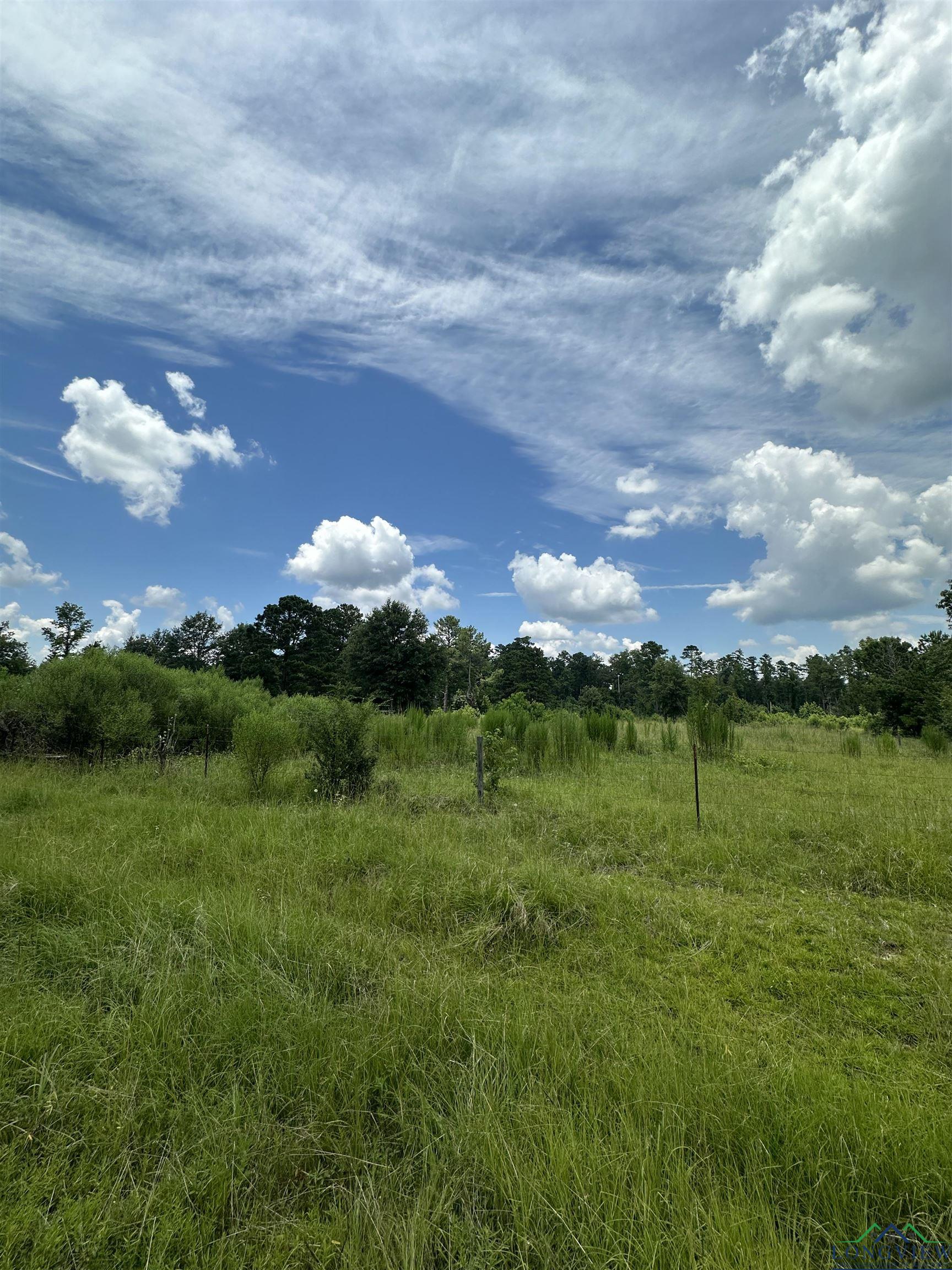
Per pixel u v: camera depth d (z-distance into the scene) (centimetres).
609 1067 284
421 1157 236
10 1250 192
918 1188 211
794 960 422
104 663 1290
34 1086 261
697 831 715
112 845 578
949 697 2208
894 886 560
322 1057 283
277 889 501
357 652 4678
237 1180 221
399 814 790
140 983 338
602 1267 184
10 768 1021
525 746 1332
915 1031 340
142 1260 194
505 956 416
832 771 1313
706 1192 216
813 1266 193
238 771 991
